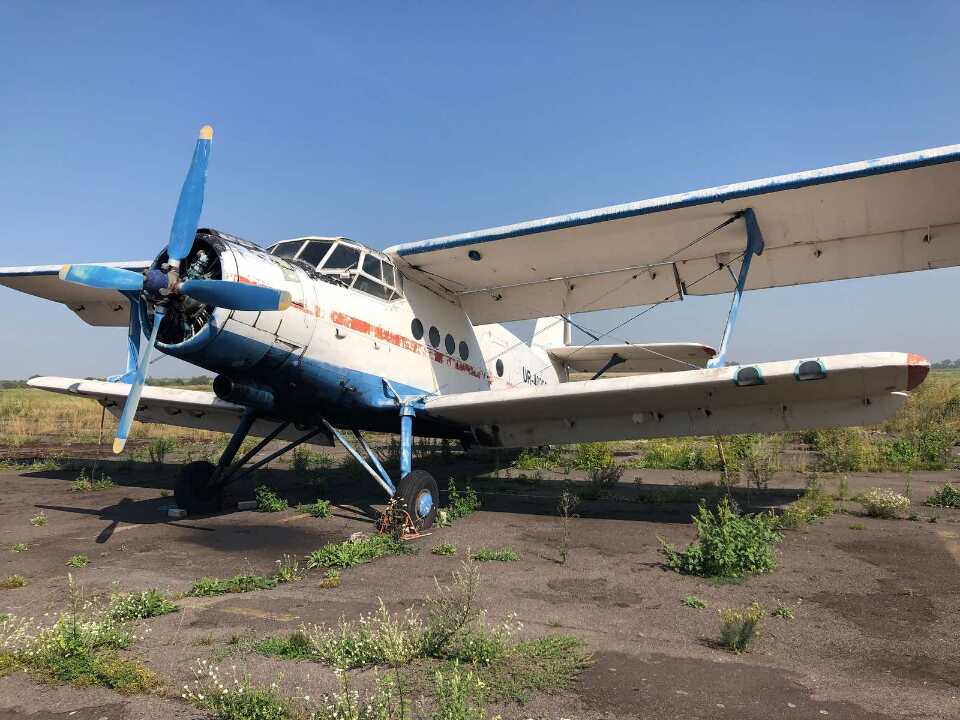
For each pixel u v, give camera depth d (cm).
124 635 373
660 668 333
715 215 780
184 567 569
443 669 328
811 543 634
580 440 861
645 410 794
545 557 589
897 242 837
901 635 388
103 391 1083
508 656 342
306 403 788
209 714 284
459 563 568
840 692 307
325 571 550
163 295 640
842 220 792
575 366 1641
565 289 1007
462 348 1062
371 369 824
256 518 808
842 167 679
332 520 791
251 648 360
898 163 654
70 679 321
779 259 898
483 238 845
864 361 609
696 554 531
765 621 413
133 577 536
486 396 802
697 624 407
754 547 534
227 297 626
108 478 1159
